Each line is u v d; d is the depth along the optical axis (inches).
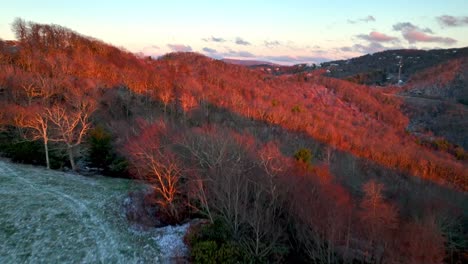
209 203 1243.2
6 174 1283.2
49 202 1090.7
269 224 1074.7
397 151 3442.4
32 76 2412.6
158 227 1139.3
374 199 1525.6
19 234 891.4
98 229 998.4
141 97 2815.0
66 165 1590.8
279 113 3575.3
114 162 1584.6
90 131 1680.6
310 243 1090.1
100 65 3447.3
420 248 1268.5
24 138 1541.6
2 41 3435.0
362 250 1189.7
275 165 1418.6
